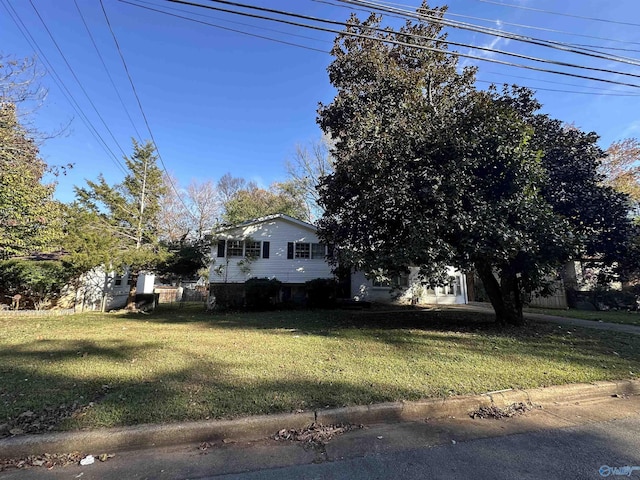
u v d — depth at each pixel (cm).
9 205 1055
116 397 405
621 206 948
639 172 2159
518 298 1033
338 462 300
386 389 440
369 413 381
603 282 1102
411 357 613
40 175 1302
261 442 337
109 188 1697
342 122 1399
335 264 1555
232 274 1730
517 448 325
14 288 1470
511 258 834
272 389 436
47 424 338
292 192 3064
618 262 1022
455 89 1321
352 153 998
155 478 276
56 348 678
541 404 441
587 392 473
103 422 343
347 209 1129
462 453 315
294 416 362
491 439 344
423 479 274
